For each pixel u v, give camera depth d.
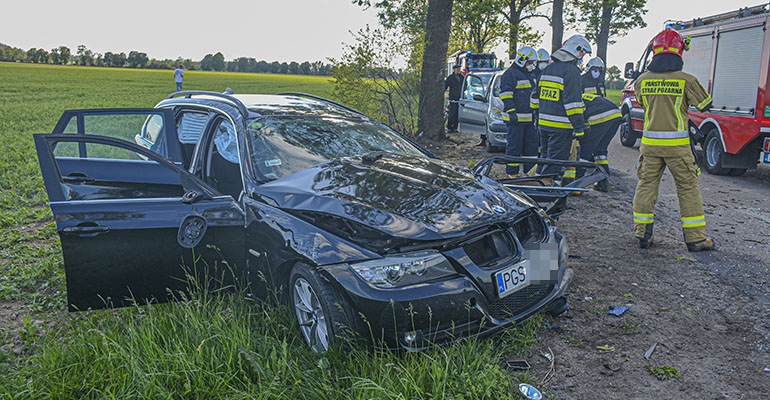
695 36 9.98
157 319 3.68
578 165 4.98
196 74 93.44
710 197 7.86
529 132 8.73
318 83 66.31
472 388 2.98
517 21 24.45
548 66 7.30
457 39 23.12
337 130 4.89
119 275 3.66
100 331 3.49
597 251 5.48
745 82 8.59
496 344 3.64
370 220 3.40
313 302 3.47
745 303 4.27
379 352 3.21
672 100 5.20
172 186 4.25
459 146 12.82
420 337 3.19
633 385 3.24
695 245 5.40
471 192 3.83
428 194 3.71
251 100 5.27
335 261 3.26
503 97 8.62
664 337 3.79
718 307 4.22
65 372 3.21
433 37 12.73
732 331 3.86
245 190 4.12
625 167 10.20
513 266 3.51
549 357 3.54
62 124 4.32
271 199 3.88
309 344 3.51
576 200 7.52
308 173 4.14
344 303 3.25
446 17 12.64
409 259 3.21
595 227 6.29
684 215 5.42
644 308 4.22
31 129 18.47
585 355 3.57
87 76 73.12
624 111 12.77
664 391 3.18
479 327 3.36
